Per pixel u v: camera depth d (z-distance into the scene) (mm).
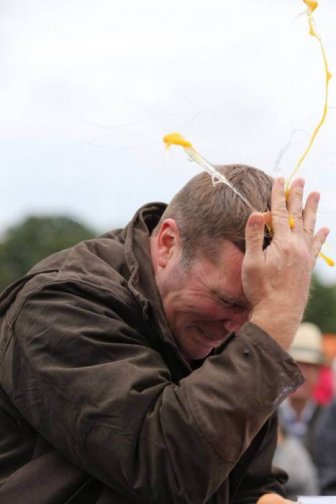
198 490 2256
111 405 2291
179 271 2498
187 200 2547
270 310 2346
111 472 2316
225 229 2436
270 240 2447
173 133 2432
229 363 2289
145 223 2721
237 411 2240
